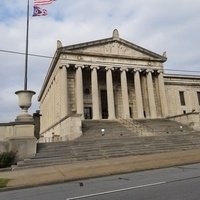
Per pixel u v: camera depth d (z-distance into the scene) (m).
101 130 32.69
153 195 7.94
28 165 17.12
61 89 41.12
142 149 21.73
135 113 48.03
